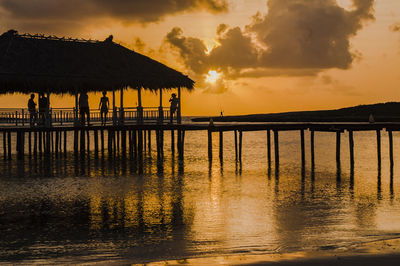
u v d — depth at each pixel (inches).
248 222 449.4
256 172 856.3
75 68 1067.9
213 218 468.8
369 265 279.9
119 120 1114.7
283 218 467.2
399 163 999.6
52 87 1027.9
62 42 1126.4
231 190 648.4
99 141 1782.7
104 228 430.6
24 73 1001.5
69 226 439.5
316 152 1314.0
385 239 363.6
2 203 550.0
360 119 3316.9
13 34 1097.4
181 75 1155.3
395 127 937.5
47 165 959.0
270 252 333.7
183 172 854.5
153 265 304.5
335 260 291.4
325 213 490.6
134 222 454.0
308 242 366.3
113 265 312.3
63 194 611.2
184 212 498.3
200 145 1710.1
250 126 1006.4
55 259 333.4
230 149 1466.5
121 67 1117.7
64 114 1120.2
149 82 1101.1
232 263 294.2
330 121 3400.6
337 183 716.7
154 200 569.3
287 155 1227.9
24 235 407.2
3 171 861.8
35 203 549.6
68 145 1534.2
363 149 1411.2
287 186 686.5
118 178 772.6
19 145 1047.6
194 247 358.9
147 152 1301.7
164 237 395.2
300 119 3750.0
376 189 656.4
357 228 419.5
